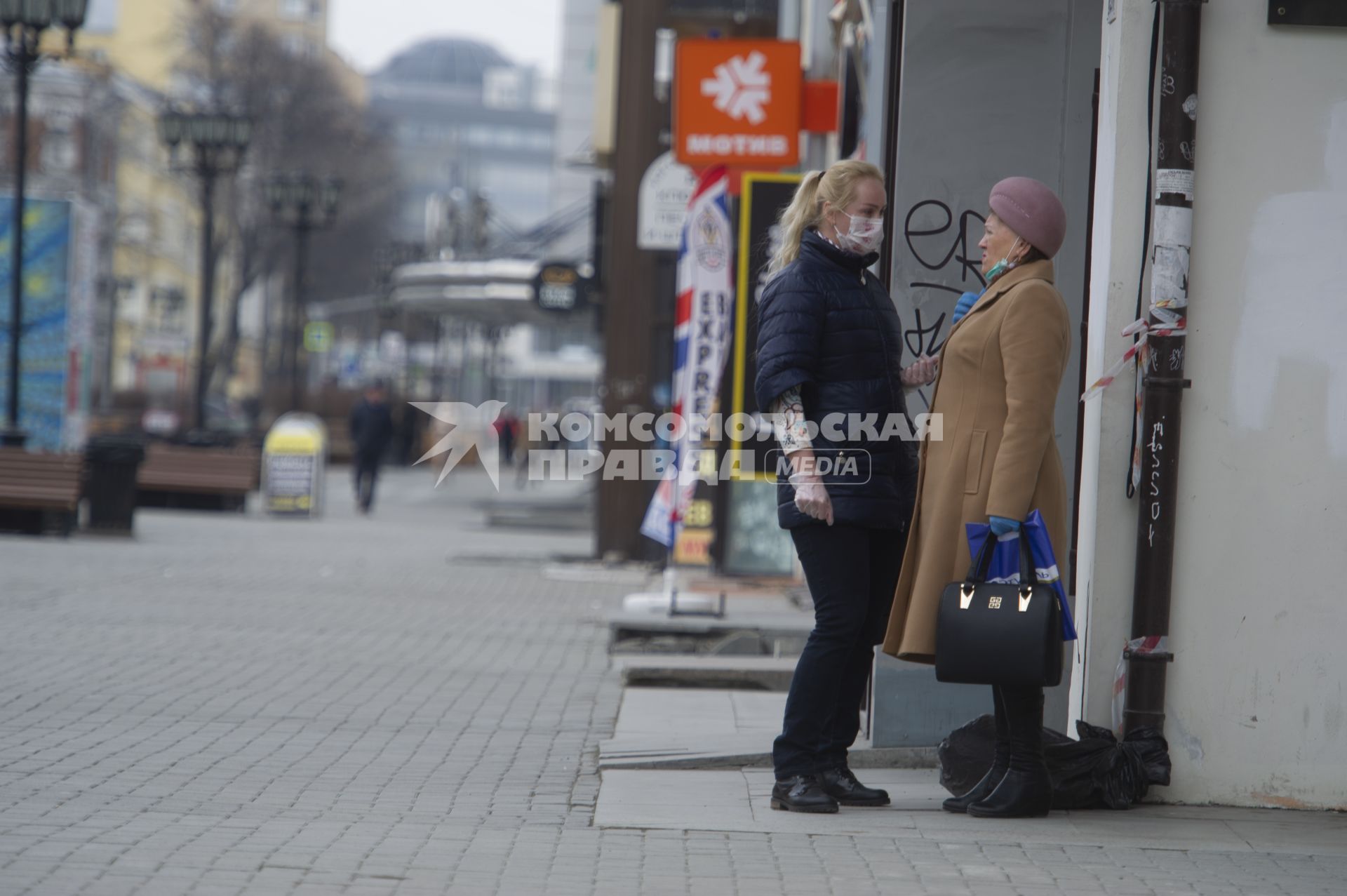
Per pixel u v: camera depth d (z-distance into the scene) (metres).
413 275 68.94
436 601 38.56
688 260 32.12
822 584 16.55
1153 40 17.17
